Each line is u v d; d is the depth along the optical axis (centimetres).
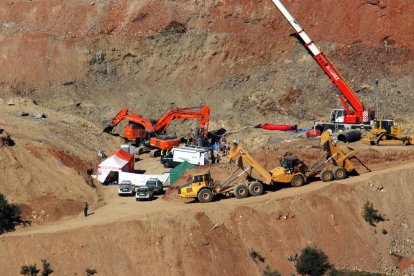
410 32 17088
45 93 17688
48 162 12500
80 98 17525
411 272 10356
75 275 9650
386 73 16700
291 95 16550
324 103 16250
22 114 15512
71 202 11450
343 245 10562
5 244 9906
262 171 11331
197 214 10438
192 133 15825
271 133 15325
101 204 11675
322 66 15362
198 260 9944
